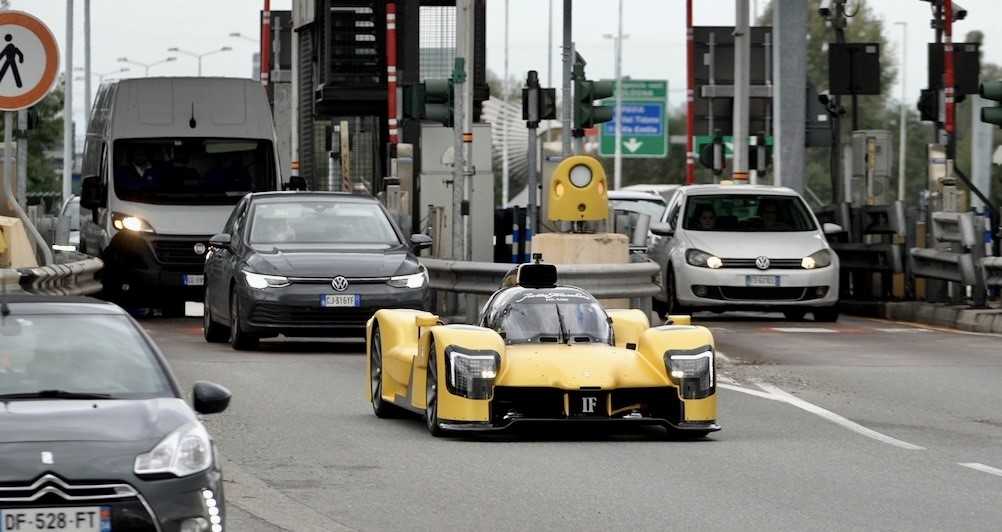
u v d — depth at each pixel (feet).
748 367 120.06
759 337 146.00
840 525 61.26
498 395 83.51
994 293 163.94
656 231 167.63
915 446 82.74
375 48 215.10
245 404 96.37
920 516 63.21
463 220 180.45
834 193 209.97
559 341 87.40
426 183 204.13
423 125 213.66
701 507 65.00
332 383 107.34
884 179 195.72
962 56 201.16
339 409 95.30
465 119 181.88
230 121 172.76
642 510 64.28
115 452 50.11
